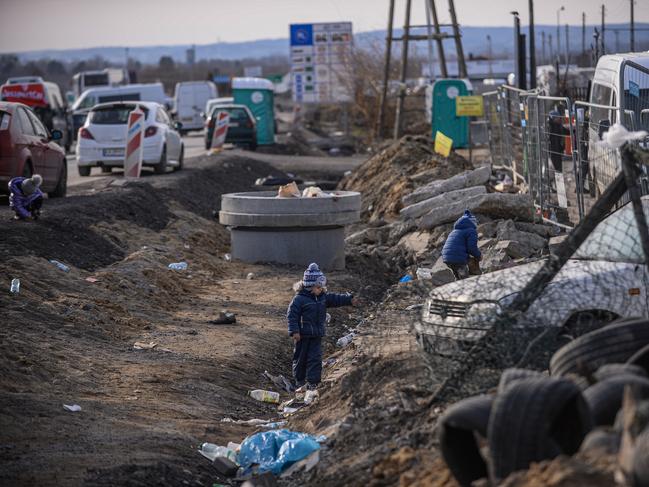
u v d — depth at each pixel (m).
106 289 18.70
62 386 12.80
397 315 15.85
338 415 11.73
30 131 27.20
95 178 38.03
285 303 20.56
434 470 8.20
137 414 12.25
